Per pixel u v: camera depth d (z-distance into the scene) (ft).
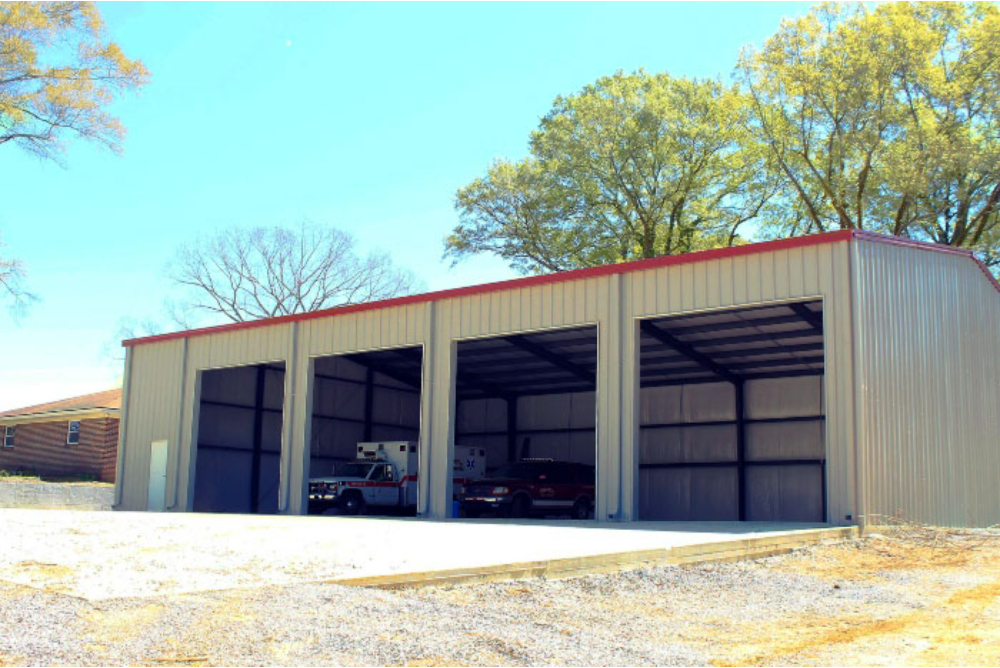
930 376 61.41
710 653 26.50
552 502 86.94
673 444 98.37
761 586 38.37
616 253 146.30
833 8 116.37
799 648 27.25
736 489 92.53
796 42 116.67
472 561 35.19
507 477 86.69
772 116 122.42
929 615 32.78
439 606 29.53
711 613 32.63
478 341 89.86
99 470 133.39
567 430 109.09
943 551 48.83
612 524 59.98
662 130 135.13
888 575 41.88
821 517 85.97
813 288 57.67
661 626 30.01
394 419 114.42
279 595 28.76
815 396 88.53
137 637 23.81
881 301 58.08
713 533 49.11
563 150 139.95
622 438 65.05
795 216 137.90
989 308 70.64
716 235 147.95
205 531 44.98
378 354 105.40
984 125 116.57
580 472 90.02
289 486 86.79
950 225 123.54
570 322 69.26
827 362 56.39
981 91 111.45
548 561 35.65
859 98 112.27
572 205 143.33
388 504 95.61
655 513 98.43
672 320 76.23
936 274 64.13
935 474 60.13
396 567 33.55
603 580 36.37
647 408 101.19
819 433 87.71
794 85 116.06
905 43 108.99
